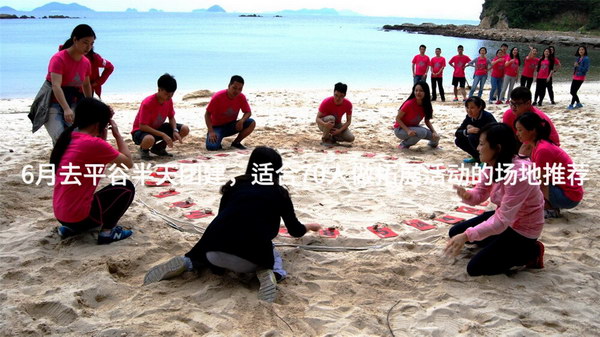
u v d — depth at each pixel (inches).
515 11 2755.9
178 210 194.5
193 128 376.5
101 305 128.4
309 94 610.5
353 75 862.5
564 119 412.2
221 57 1110.4
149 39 1772.9
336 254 161.5
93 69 265.9
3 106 486.9
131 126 377.4
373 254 160.1
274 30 3014.3
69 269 144.4
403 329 120.1
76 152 149.3
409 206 206.5
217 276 142.6
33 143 306.2
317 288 138.9
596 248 166.4
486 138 143.1
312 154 294.4
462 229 161.9
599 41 1841.8
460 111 471.5
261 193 136.8
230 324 119.2
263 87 703.1
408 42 1920.5
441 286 141.3
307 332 117.6
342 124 323.9
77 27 215.5
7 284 135.6
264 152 140.0
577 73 462.9
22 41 1497.3
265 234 134.1
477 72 530.3
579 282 143.0
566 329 120.2
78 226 157.0
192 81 741.9
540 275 147.2
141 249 158.4
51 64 216.5
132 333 112.7
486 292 136.6
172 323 118.1
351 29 3531.0
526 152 198.2
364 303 131.7
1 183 219.9
